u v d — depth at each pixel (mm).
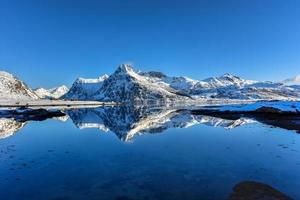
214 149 24359
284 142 27156
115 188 14617
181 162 19859
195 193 13680
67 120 59812
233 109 80438
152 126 46094
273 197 12867
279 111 60594
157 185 14953
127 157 21828
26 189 14625
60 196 13648
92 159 21219
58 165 19500
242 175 16359
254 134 33031
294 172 16844
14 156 22359
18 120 57062
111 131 39594
